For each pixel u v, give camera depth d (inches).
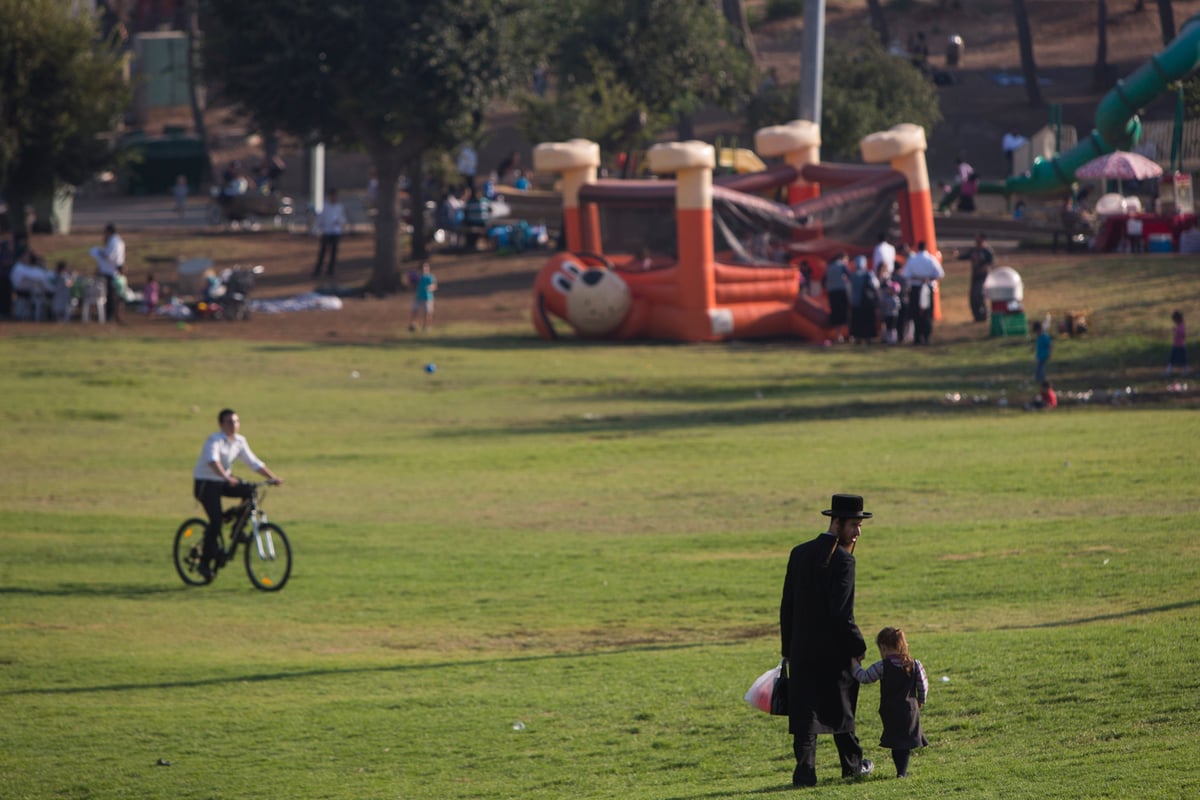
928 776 964.0
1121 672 1196.5
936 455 2709.2
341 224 6579.7
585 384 4072.3
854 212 5418.3
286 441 3248.0
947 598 1617.9
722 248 5241.1
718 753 1136.8
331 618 1769.2
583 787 1068.5
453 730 1259.8
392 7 5846.5
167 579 2025.1
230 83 6077.8
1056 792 891.4
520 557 2057.1
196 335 5014.8
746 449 2938.0
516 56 6102.4
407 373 4281.5
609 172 7839.6
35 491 2699.3
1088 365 4084.6
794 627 962.7
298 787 1127.6
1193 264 5191.9
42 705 1412.4
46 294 5349.4
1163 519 1947.6
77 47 5807.1
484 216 7130.9
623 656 1493.6
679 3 7519.7
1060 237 6476.4
